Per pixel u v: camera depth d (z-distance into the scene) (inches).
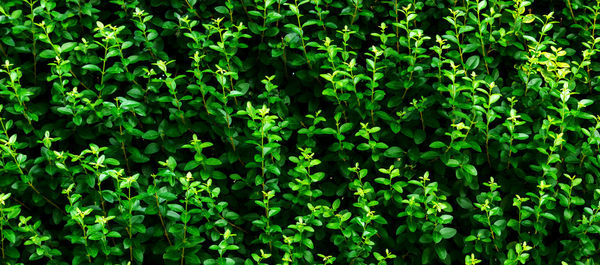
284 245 108.3
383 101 119.0
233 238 115.3
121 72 114.4
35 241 104.6
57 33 113.8
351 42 121.7
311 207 109.6
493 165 117.3
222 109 115.4
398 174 109.4
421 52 113.0
